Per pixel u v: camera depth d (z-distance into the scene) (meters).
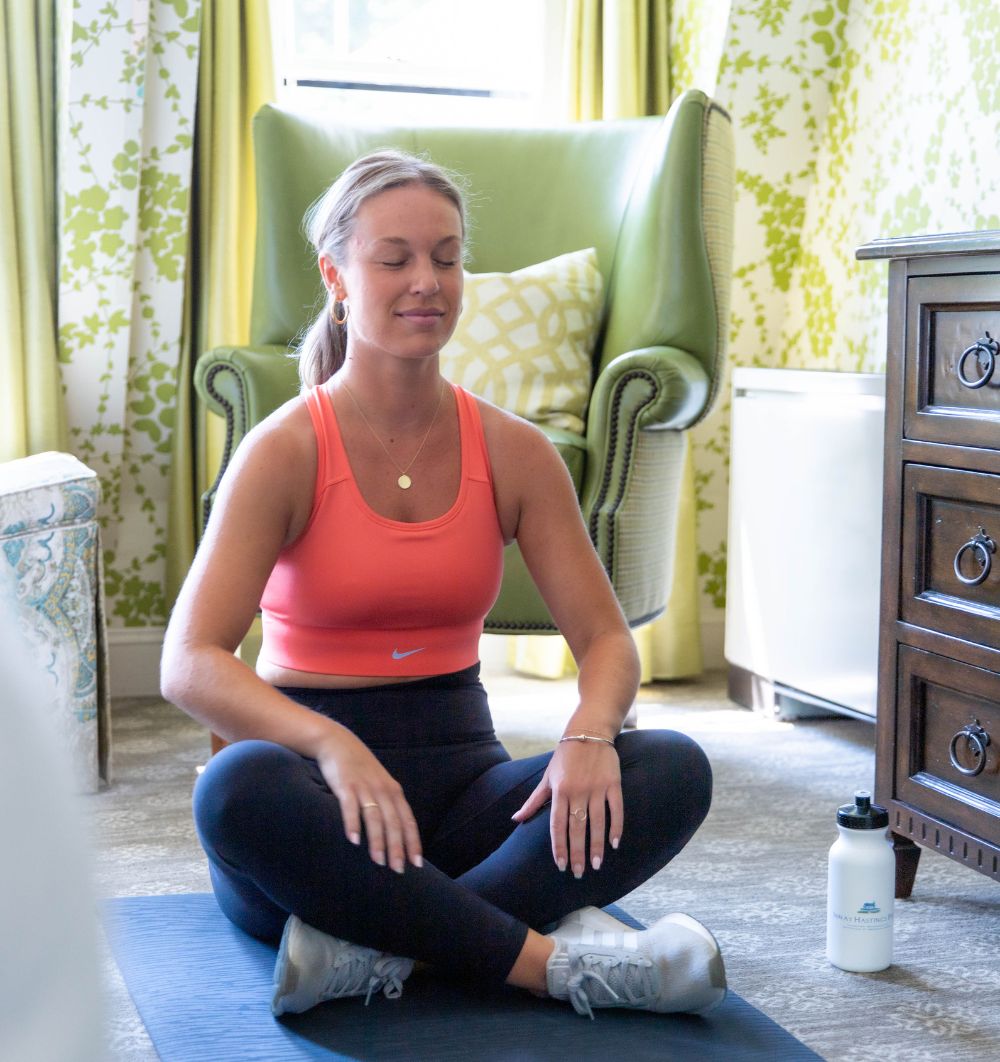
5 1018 0.36
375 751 1.55
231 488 1.52
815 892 1.95
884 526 1.96
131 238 3.03
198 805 1.36
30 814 0.37
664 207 2.70
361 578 1.52
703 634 3.62
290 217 2.82
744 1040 1.39
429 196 1.52
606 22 3.34
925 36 2.89
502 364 2.70
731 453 3.18
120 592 3.34
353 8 3.47
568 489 1.65
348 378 1.58
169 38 3.02
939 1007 1.55
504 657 3.59
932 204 2.88
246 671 1.44
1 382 2.99
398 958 1.43
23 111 2.96
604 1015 1.44
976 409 1.77
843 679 2.77
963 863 1.79
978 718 1.78
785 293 3.56
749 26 3.15
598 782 1.44
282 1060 1.31
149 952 1.61
